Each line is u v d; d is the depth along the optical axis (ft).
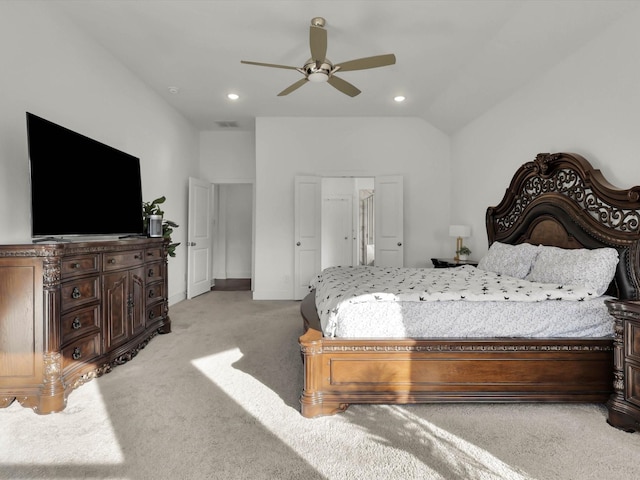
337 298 7.43
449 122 17.03
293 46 11.18
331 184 27.53
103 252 8.34
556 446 5.62
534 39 9.94
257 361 9.37
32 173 7.32
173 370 8.71
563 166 9.75
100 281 8.23
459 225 16.70
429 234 18.42
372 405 6.98
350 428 6.13
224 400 7.15
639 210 7.63
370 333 6.89
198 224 19.12
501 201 12.89
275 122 18.22
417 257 18.42
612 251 7.83
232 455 5.37
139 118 13.71
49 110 9.13
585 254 8.16
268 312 15.26
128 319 9.43
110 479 4.83
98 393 7.43
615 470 5.06
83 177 8.93
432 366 6.76
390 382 6.72
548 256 9.20
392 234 18.06
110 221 10.00
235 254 27.09
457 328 6.93
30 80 8.52
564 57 10.17
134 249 9.80
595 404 6.97
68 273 7.21
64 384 6.90
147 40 10.91
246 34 10.50
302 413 6.54
